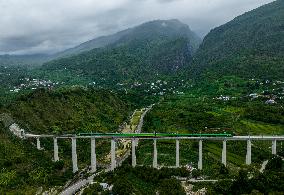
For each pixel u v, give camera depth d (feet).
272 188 577.02
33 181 629.92
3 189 580.30
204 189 583.99
